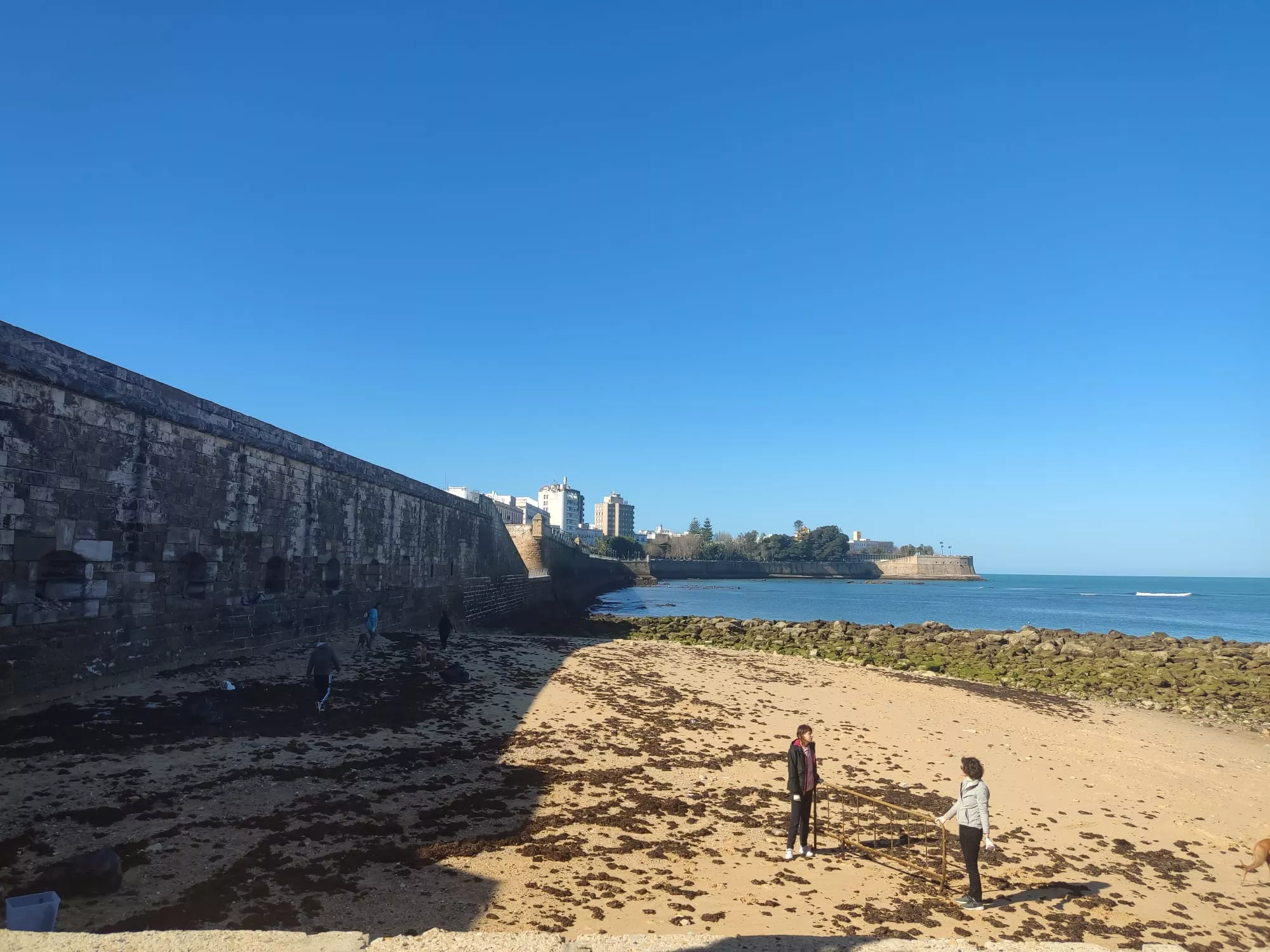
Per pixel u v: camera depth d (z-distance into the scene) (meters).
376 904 9.31
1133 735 26.14
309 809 12.19
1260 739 26.91
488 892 10.02
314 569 27.72
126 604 18.28
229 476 22.53
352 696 20.12
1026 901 11.86
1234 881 13.68
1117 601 156.25
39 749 13.44
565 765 16.22
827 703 26.98
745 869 11.88
